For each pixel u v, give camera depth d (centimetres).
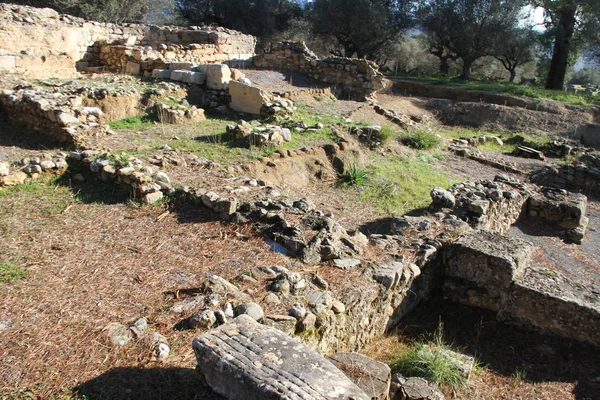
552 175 1211
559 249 795
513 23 2698
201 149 864
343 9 2766
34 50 1239
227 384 284
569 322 489
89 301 392
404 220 638
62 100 911
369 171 948
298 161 888
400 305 511
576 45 2619
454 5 2734
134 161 672
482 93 2147
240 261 477
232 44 1781
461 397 404
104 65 1490
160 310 385
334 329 402
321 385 270
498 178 953
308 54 1777
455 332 511
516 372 455
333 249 495
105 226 536
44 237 500
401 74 2870
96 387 304
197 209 591
